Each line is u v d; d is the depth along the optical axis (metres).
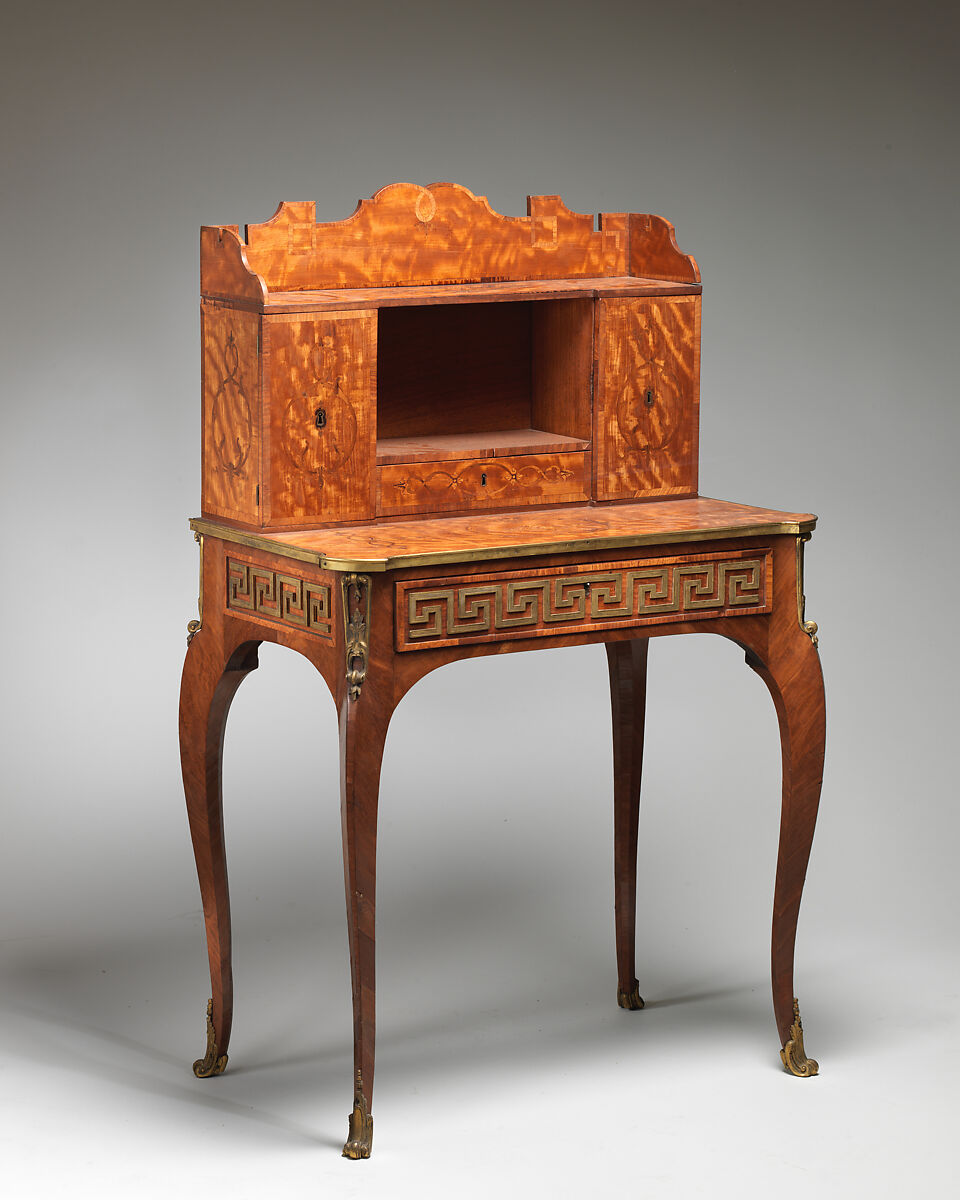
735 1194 3.62
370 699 3.53
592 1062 4.17
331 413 3.78
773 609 3.90
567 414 4.14
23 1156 3.74
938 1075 4.12
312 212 3.90
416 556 3.51
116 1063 4.14
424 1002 4.47
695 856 5.31
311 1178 3.67
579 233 4.21
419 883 5.13
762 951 4.78
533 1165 3.72
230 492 3.83
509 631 3.64
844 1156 3.77
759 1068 4.15
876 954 4.75
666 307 4.09
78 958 4.66
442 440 4.09
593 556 3.71
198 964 4.65
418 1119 3.90
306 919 4.91
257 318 3.70
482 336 4.19
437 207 4.04
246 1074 4.09
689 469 4.17
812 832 4.02
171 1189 3.63
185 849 5.28
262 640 3.78
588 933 4.88
